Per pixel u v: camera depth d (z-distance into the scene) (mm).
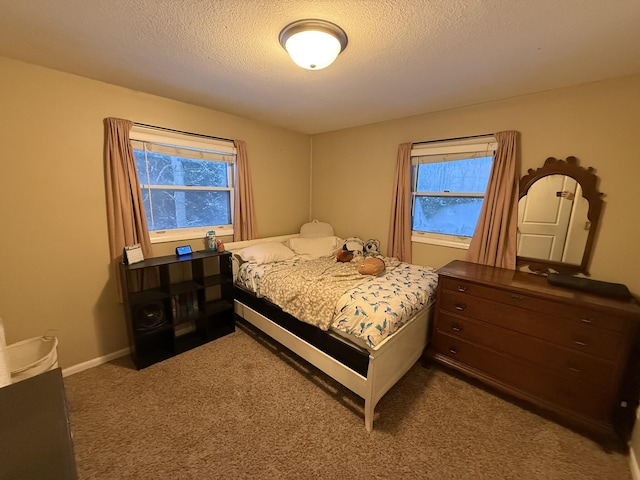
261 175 3369
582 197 2018
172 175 2664
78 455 1471
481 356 2012
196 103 2598
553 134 2119
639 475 1349
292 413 1779
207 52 1642
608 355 1547
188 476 1372
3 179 1815
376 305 1837
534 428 1685
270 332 2490
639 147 1819
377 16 1273
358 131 3383
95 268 2234
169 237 2662
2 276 1866
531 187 2230
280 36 1443
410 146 2893
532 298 1766
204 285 2568
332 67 1800
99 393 1934
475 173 2576
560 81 1948
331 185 3760
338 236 3764
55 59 1761
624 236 1906
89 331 2240
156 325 2357
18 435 628
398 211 3027
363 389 1683
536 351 1783
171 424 1679
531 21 1288
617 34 1369
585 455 1515
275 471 1403
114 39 1509
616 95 1863
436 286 2361
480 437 1618
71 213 2088
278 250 3057
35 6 1222
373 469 1421
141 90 2285
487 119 2420
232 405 1839
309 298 2092
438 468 1431
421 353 2271
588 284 1776
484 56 1629
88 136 2102
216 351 2479
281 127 3496
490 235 2410
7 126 1797
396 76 1928
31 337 1999
